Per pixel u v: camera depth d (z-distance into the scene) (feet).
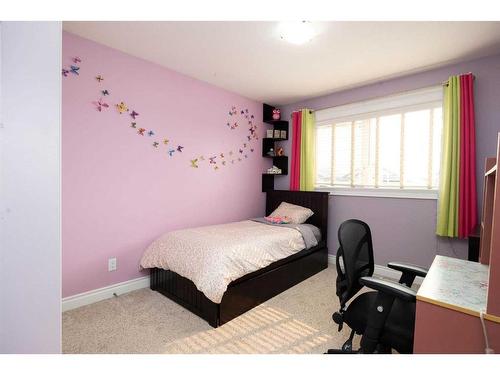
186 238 7.73
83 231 7.29
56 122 2.87
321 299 7.95
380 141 10.05
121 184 8.02
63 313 6.86
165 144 9.07
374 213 10.16
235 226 9.86
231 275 6.48
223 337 5.92
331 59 8.06
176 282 7.52
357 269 5.01
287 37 6.53
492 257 2.93
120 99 7.88
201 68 8.96
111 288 7.88
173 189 9.39
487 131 7.70
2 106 2.52
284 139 13.10
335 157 11.37
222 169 11.18
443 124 8.32
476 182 7.81
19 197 2.63
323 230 10.99
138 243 8.50
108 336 5.87
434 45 7.09
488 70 7.70
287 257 8.77
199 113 10.11
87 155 7.29
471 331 3.05
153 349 5.43
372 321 3.71
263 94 11.66
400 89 9.43
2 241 2.54
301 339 5.87
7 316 2.60
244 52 7.72
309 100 12.27
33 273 2.74
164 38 7.02
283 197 12.47
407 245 9.34
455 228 8.04
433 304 3.30
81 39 7.02
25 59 2.65
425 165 9.05
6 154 2.54
